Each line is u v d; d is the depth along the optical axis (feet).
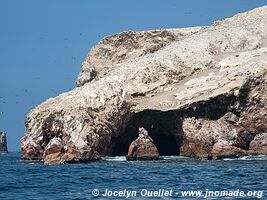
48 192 587.68
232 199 503.20
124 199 517.14
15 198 540.11
